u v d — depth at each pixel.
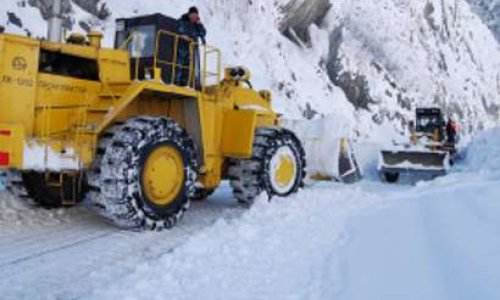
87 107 6.38
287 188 8.40
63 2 14.48
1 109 5.86
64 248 5.49
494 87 43.12
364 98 29.25
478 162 15.18
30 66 6.06
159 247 5.67
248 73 8.47
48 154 5.73
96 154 6.10
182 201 6.61
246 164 7.98
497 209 5.57
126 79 6.94
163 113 7.39
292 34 27.30
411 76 32.31
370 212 6.91
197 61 7.80
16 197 7.14
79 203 7.56
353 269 4.49
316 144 11.21
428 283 3.95
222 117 7.93
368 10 31.95
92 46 6.69
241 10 23.16
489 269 3.95
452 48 39.59
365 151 14.12
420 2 36.59
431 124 19.83
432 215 5.94
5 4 13.14
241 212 7.90
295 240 5.67
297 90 24.03
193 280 4.38
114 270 4.82
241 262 4.89
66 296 4.16
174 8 18.55
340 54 28.69
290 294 4.09
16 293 4.20
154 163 6.25
